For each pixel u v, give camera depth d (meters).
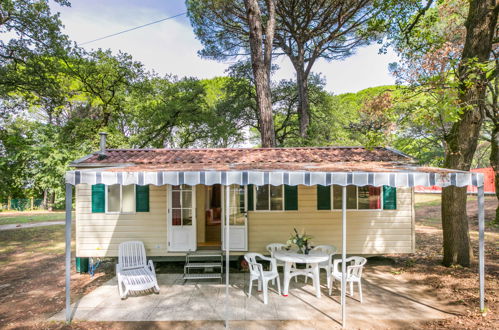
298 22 19.06
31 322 5.86
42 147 22.78
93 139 21.91
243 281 8.34
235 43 20.45
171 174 5.68
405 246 9.27
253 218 9.29
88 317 6.07
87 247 9.17
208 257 8.98
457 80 8.49
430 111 9.08
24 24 16.25
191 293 7.42
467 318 5.70
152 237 9.22
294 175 5.70
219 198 11.83
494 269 8.49
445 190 9.05
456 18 12.39
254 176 5.70
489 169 28.25
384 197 9.33
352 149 10.70
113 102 22.69
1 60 16.61
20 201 28.88
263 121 15.16
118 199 9.26
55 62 17.58
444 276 8.11
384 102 10.03
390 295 7.03
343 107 25.45
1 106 19.69
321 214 9.33
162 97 23.27
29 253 12.23
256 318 5.95
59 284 8.29
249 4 15.11
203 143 27.00
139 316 6.10
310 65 21.00
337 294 7.24
